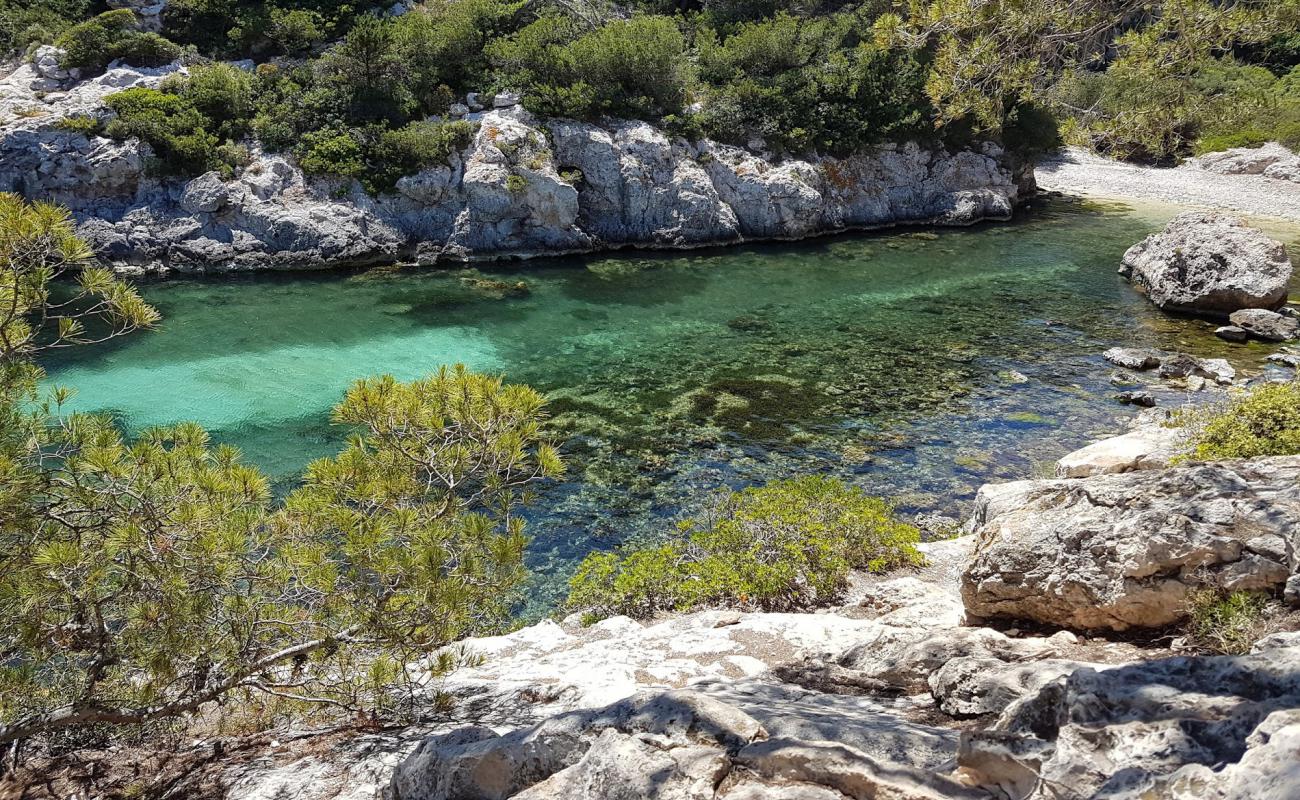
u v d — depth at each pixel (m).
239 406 18.44
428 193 32.44
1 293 5.82
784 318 25.88
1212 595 6.09
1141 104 12.86
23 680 5.93
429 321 25.05
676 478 15.90
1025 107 41.03
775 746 4.13
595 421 18.42
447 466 7.12
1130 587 6.39
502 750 4.68
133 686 6.52
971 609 7.52
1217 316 25.45
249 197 30.62
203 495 6.36
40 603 5.95
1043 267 31.66
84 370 20.20
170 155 30.67
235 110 32.38
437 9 39.97
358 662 7.25
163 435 6.86
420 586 6.52
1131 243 35.06
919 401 19.55
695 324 25.28
